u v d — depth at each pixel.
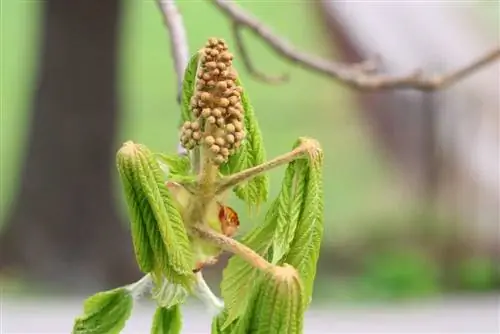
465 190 3.00
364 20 3.22
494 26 3.22
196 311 1.80
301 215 0.74
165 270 0.73
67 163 2.82
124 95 3.17
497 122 3.02
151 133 3.65
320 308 2.52
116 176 2.90
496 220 2.95
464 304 2.59
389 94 3.21
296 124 3.67
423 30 3.16
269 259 0.75
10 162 3.68
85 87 2.82
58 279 2.79
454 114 3.04
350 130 3.58
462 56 3.11
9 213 2.88
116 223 2.86
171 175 0.75
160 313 0.79
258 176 0.77
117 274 2.83
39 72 2.84
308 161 0.74
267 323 0.71
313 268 0.74
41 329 2.22
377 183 3.35
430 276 2.82
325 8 3.33
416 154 3.11
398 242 3.01
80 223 2.83
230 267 0.75
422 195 3.07
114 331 0.79
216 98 0.73
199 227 0.74
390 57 3.11
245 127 0.76
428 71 3.07
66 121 2.82
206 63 0.73
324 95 3.72
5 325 2.26
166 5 0.94
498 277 2.83
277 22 3.88
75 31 2.81
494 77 3.01
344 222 3.19
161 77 3.81
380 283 2.76
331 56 3.34
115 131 2.86
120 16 2.84
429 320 2.38
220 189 0.74
